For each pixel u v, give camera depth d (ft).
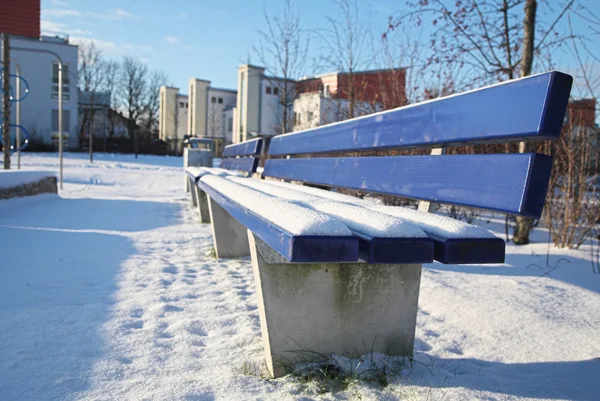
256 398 4.93
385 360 5.82
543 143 15.78
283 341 5.60
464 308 8.18
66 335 6.53
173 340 6.56
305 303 5.68
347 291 5.81
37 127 120.98
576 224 14.23
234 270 10.85
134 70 183.01
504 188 4.62
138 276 9.96
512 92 4.73
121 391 5.01
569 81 4.31
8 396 4.81
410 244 4.19
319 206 5.88
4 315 7.18
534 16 15.37
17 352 5.88
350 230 4.58
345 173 8.66
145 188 37.17
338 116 29.55
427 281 9.79
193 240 14.46
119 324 7.04
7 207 19.02
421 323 7.61
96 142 140.26
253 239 5.64
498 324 7.47
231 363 5.85
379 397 4.92
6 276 9.35
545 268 11.37
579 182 13.85
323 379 5.35
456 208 18.81
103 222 17.12
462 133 5.46
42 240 13.11
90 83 176.96
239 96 140.77
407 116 6.73
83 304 7.91
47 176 23.73
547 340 6.87
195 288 9.26
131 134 181.68
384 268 5.92
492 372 5.79
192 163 33.45
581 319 7.77
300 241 3.91
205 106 191.72
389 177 7.01
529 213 4.30
